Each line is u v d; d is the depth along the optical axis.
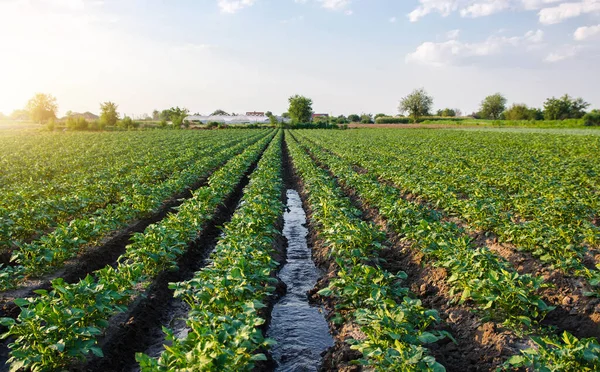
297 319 9.32
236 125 114.12
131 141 48.06
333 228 11.00
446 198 14.73
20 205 14.17
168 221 12.09
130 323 8.14
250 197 15.70
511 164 23.66
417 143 44.56
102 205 16.61
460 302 8.04
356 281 8.30
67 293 6.55
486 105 151.88
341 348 7.55
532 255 10.05
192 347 5.38
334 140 51.22
